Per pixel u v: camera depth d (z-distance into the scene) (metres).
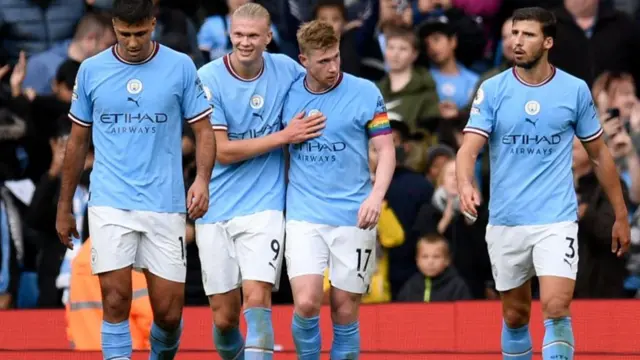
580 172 39.22
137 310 35.62
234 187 30.08
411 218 40.31
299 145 29.70
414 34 43.91
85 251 36.34
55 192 42.47
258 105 30.03
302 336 29.42
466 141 29.41
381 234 40.12
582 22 45.66
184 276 28.95
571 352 28.53
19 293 42.94
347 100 29.50
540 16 28.92
